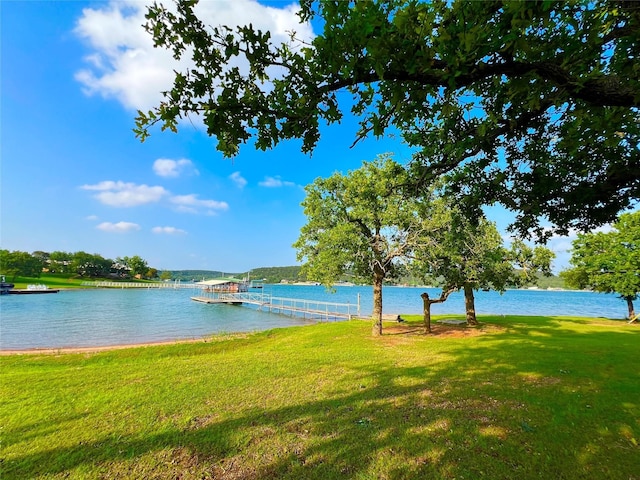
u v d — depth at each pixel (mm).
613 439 4848
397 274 17891
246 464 4406
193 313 41281
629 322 23984
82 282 114312
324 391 7402
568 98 3045
